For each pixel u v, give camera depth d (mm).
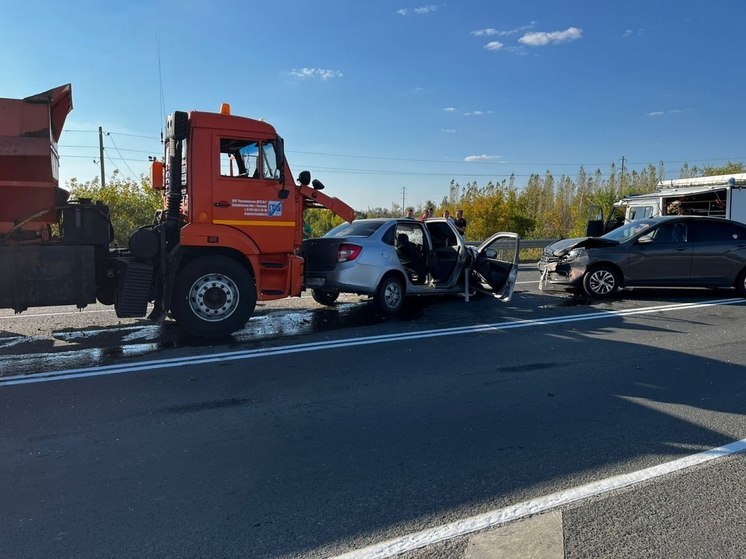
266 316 9344
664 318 9188
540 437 4281
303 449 4070
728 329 8328
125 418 4668
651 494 3393
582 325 8602
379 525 3062
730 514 3166
